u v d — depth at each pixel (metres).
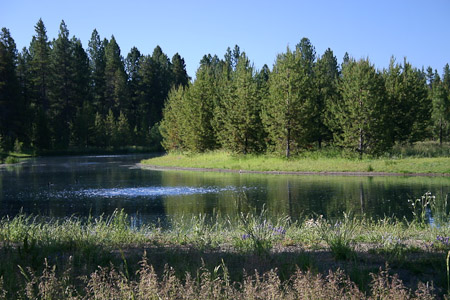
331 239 7.84
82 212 15.95
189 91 53.91
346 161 33.69
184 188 23.48
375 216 13.15
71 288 4.86
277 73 41.47
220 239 8.80
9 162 52.84
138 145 90.62
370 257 6.66
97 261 6.42
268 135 41.94
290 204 16.44
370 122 34.84
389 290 4.52
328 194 19.05
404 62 40.25
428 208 14.35
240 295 4.41
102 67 100.44
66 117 86.88
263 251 6.87
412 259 6.45
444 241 7.56
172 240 9.00
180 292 4.45
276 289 4.41
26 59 88.31
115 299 4.48
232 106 44.69
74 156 71.19
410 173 27.80
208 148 51.72
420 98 39.97
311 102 39.88
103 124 84.56
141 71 104.38
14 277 5.27
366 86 35.19
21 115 71.81
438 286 5.09
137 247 8.09
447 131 52.41
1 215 15.41
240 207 16.11
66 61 86.94
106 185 25.92
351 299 4.32
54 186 25.66
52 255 7.07
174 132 60.41
